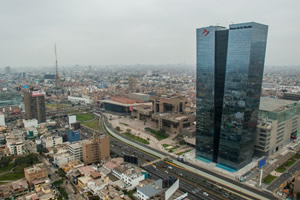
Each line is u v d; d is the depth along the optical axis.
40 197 198.62
